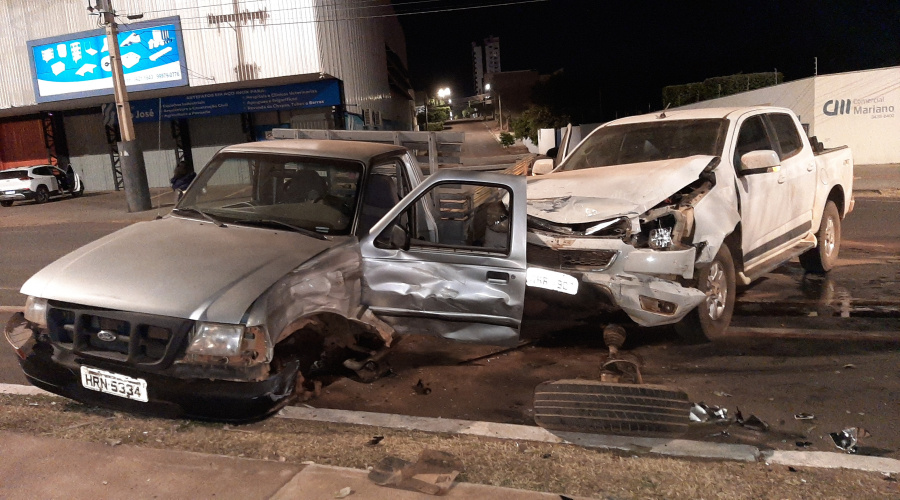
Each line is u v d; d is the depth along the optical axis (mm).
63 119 30375
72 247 12828
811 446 4031
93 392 4035
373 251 4863
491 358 5664
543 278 4656
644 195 5145
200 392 3762
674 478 3607
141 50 24891
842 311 6672
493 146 52656
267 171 5363
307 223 5031
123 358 3865
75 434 4191
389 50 48312
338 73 26734
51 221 19125
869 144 24047
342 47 27812
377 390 5031
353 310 4816
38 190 24797
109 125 29188
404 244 4730
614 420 4121
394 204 5578
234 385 3770
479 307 4734
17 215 21281
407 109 66000
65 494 3496
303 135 7430
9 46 26594
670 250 4957
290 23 23953
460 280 4738
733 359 5477
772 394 4789
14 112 29172
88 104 28234
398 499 3404
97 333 3961
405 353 5785
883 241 10148
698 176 5574
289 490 3506
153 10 24656
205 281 3971
